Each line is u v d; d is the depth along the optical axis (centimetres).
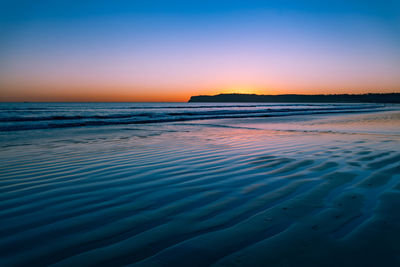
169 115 2234
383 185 287
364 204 233
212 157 476
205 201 251
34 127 1156
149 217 214
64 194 274
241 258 155
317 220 203
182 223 202
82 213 223
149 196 267
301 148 559
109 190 288
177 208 233
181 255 158
